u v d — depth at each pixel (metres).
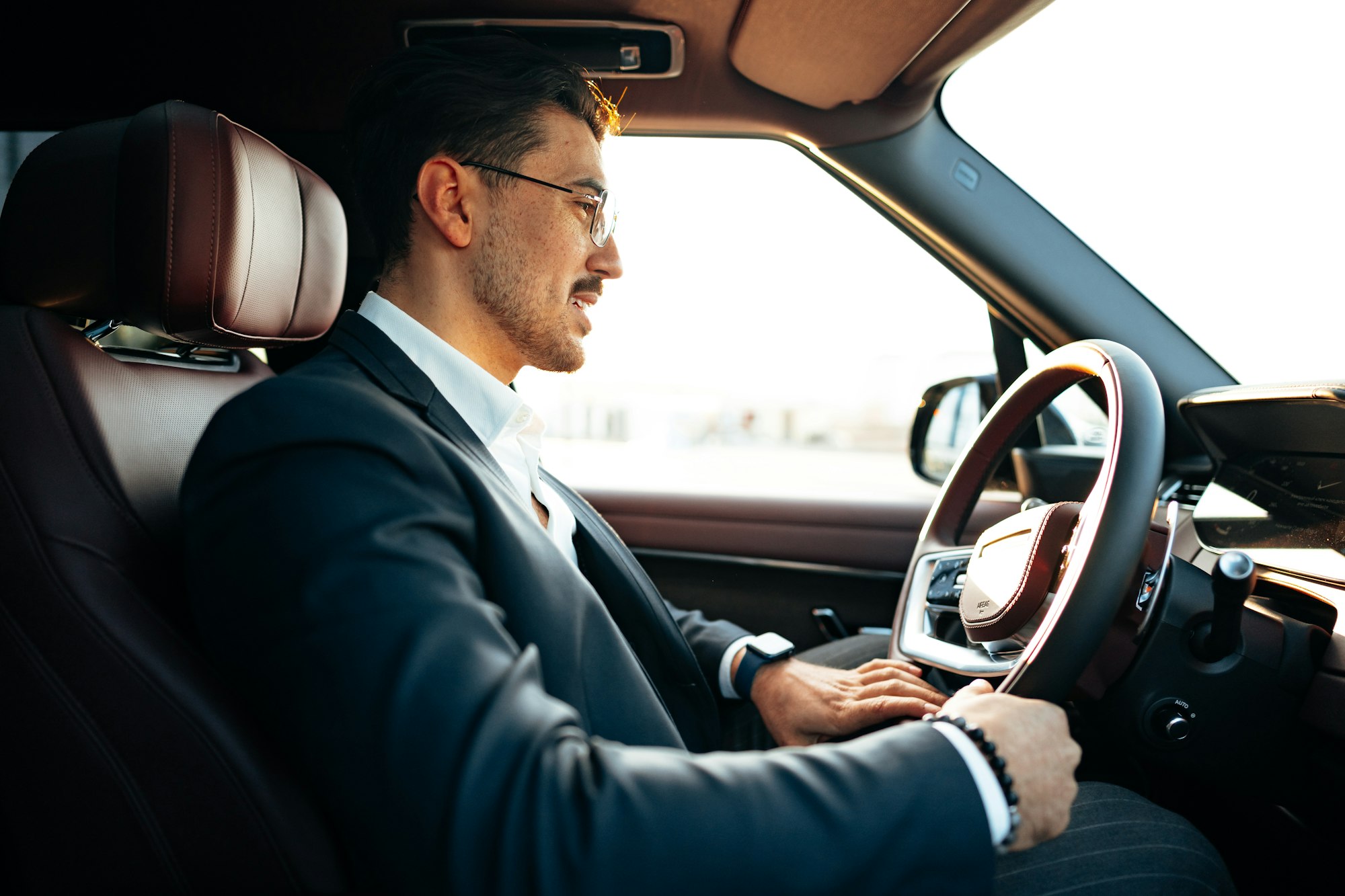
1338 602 0.96
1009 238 1.64
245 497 0.61
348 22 1.51
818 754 0.59
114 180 0.82
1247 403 1.13
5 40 1.57
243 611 0.59
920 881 0.55
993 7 1.32
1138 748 0.95
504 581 0.70
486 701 0.53
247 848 0.70
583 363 1.00
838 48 1.46
